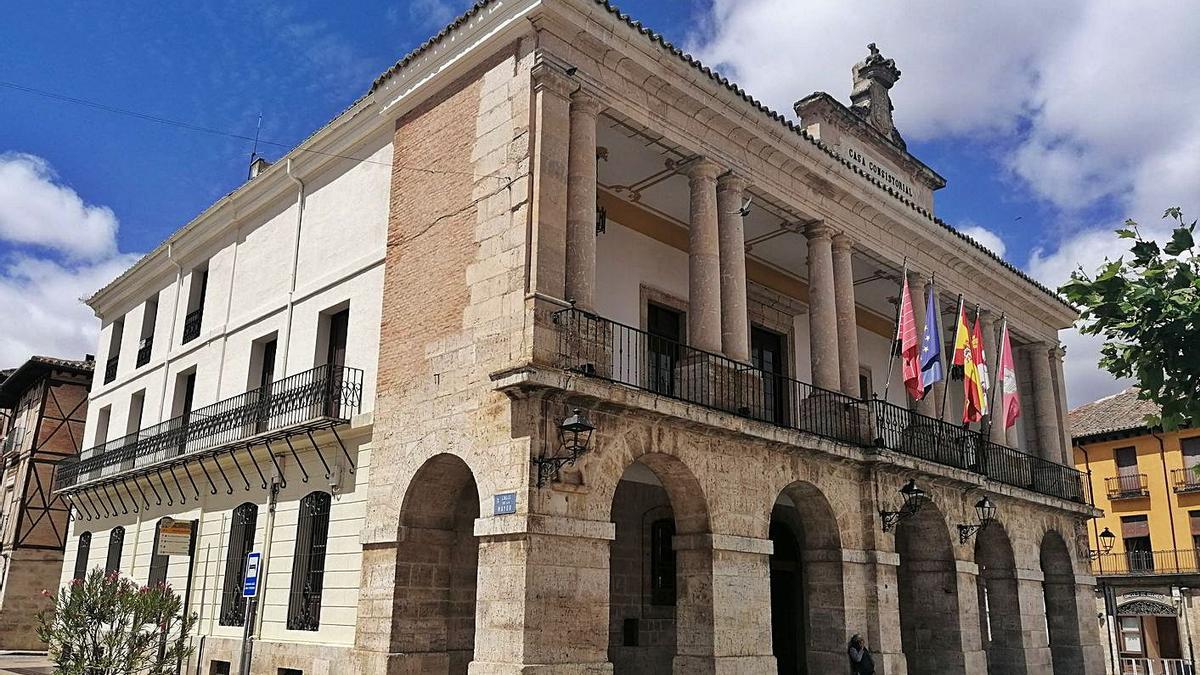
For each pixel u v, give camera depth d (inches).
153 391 874.8
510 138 528.1
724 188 624.1
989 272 868.0
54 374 1263.5
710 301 582.9
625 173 643.5
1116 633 1505.9
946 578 713.0
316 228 694.5
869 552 636.1
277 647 594.9
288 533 626.5
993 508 738.8
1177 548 1497.3
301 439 626.2
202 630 681.0
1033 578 821.9
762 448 579.8
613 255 667.4
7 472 1344.7
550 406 474.3
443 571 540.7
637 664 644.7
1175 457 1533.0
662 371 684.7
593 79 544.4
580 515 472.1
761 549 559.2
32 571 1194.6
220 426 712.4
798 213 682.2
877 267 788.0
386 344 577.0
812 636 620.7
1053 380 989.8
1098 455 1626.5
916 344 701.3
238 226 796.6
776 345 808.9
